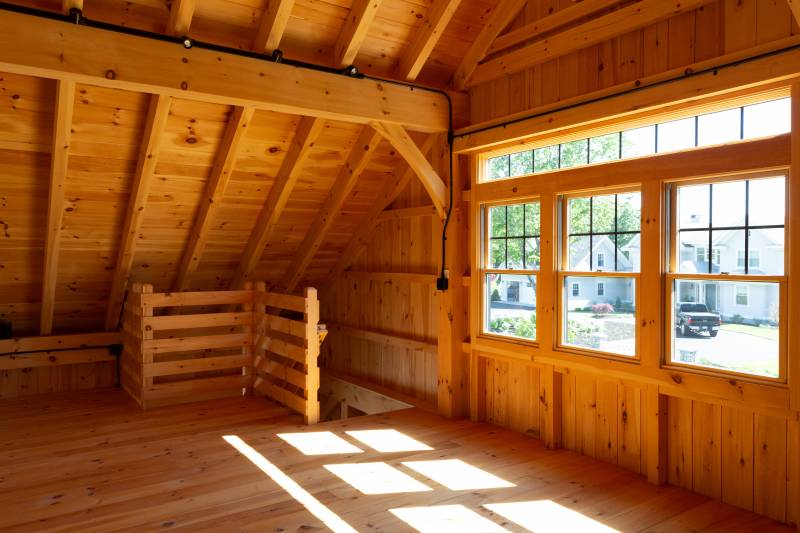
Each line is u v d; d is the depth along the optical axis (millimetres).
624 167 3633
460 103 4715
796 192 2865
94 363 5891
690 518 3092
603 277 3832
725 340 3213
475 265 4734
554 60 4047
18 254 4758
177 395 5215
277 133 4504
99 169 4227
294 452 4008
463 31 4438
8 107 3635
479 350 4695
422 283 5363
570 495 3361
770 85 2959
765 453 3113
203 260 5629
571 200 4062
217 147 4402
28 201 4312
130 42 3295
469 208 4832
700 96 3178
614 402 3854
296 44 4004
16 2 3211
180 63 3443
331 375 6527
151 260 5363
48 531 2846
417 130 4738
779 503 3057
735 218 3174
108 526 2900
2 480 3469
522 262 4418
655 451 3529
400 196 5574
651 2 3424
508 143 4383
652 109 3447
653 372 3502
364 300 6199
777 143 2938
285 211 5340
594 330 3908
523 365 4457
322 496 3289
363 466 3766
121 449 4031
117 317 5773
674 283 3455
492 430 4566
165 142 4215
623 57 3617
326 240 5992
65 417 4789
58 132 3660
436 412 5039
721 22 3137
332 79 3984
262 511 3084
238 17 3703
